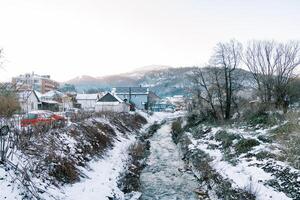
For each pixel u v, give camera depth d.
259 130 27.44
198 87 45.00
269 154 19.19
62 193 13.03
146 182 20.34
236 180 17.23
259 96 42.44
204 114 44.06
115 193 15.63
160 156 28.72
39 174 13.16
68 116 28.56
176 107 122.06
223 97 42.69
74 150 18.50
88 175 16.77
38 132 17.12
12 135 15.06
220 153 23.89
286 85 38.56
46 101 59.66
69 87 132.25
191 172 22.83
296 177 15.08
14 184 10.98
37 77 109.06
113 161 21.70
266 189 15.18
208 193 17.92
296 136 20.30
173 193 18.19
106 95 70.56
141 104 102.75
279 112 30.86
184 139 34.22
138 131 44.12
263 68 40.59
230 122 35.94
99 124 29.36
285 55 39.56
